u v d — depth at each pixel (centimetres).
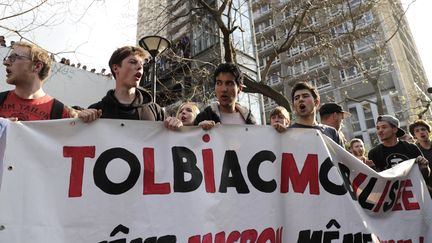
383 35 1694
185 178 228
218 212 226
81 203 204
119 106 260
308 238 240
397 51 2545
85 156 214
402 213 288
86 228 200
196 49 1366
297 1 1157
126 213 210
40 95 248
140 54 272
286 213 243
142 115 268
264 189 243
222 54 1239
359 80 2608
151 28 1095
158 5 1080
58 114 246
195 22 1238
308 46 1395
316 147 265
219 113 304
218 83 300
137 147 227
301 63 2936
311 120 332
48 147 207
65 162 208
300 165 257
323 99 2745
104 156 218
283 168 254
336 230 245
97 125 223
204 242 215
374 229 265
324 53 1316
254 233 229
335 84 2730
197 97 995
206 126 245
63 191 202
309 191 252
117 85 269
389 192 286
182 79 1134
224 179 237
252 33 1479
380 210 277
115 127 227
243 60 1364
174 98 1088
